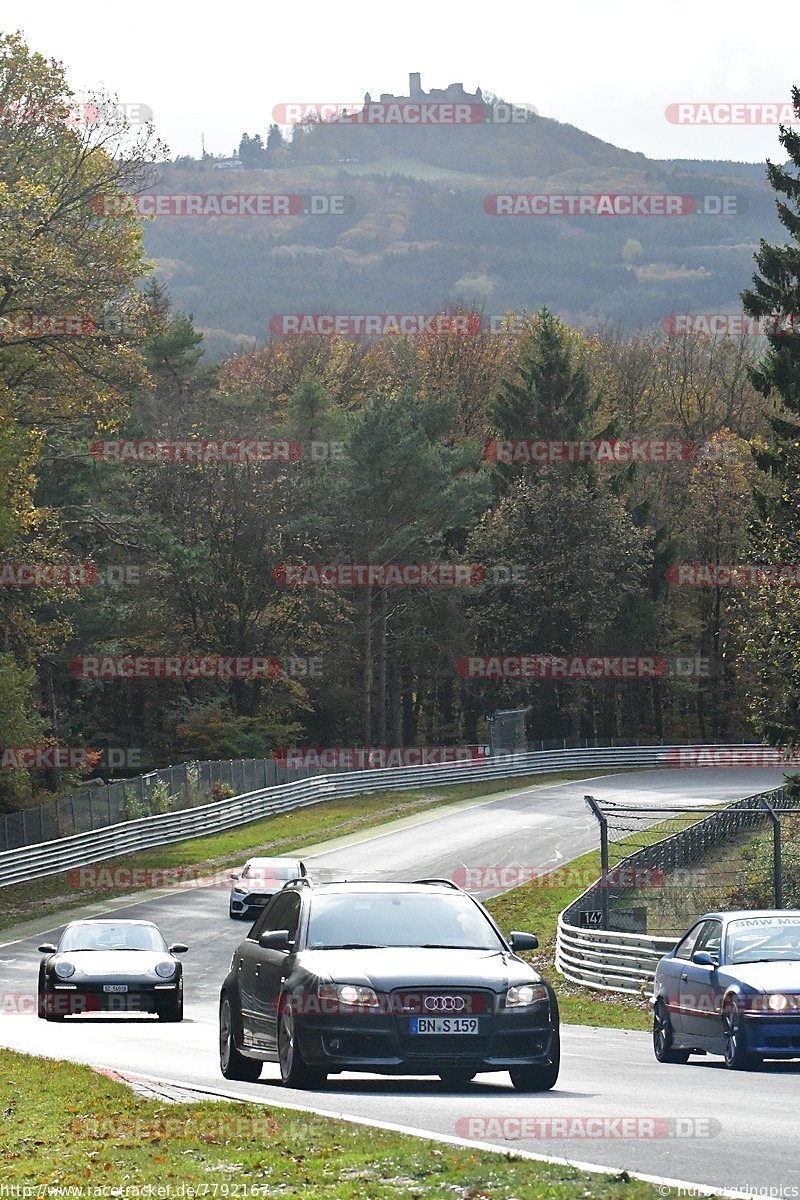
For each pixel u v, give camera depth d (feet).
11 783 498.28
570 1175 76.13
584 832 537.65
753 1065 144.05
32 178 440.04
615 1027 220.02
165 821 534.78
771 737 385.09
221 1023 135.44
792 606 359.05
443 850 501.97
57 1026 213.87
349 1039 110.42
